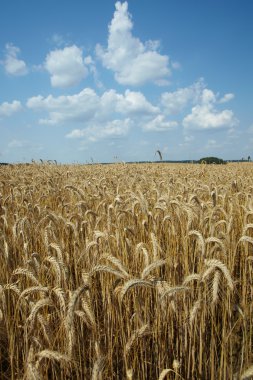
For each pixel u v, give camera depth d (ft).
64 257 18.84
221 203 30.66
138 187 34.78
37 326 12.90
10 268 17.62
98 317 16.17
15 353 13.97
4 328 14.14
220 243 13.66
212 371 12.58
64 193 37.65
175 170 68.80
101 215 23.90
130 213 20.85
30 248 19.61
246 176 58.80
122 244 17.70
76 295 10.34
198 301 12.55
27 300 12.87
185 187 34.94
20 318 15.64
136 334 11.92
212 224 19.44
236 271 20.44
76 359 13.42
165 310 13.32
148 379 13.91
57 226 21.57
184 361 13.74
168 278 16.11
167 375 12.71
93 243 15.02
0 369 13.97
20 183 41.55
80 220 22.13
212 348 12.63
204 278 12.16
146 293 15.35
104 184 38.55
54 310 15.21
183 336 13.92
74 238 19.90
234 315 16.83
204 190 32.48
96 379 9.23
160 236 20.39
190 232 14.65
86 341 14.47
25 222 20.77
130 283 10.55
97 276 17.30
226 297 13.66
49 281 16.79
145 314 14.07
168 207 22.65
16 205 31.37
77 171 67.21
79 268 18.84
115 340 14.07
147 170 66.85
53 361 12.01
